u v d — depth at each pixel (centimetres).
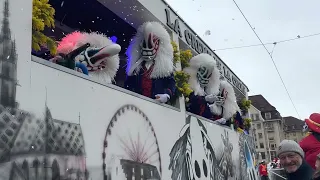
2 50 202
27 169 205
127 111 321
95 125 271
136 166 322
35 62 222
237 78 852
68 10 409
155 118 376
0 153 191
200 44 604
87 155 257
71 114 246
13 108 202
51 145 225
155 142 368
